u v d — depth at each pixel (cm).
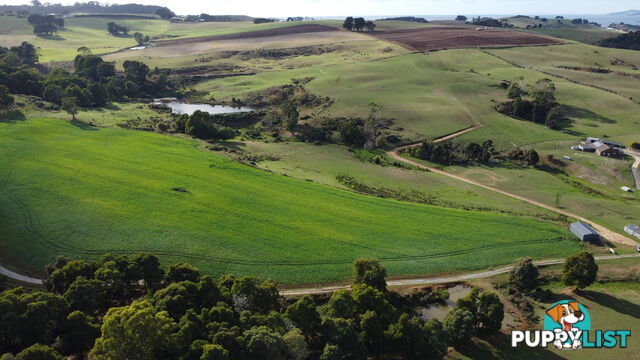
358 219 8575
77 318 4747
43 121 12962
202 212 8444
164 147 11731
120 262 6097
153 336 4288
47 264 6731
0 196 8425
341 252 7475
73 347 4744
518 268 6731
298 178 10575
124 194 8906
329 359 4644
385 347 5316
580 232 8250
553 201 10425
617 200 10862
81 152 10906
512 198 10600
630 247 8062
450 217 8838
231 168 10588
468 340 5475
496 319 5616
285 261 7169
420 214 8912
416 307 6375
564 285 6881
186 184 9544
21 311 4731
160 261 6981
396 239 7938
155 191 9125
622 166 12619
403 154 13988
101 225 7788
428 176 11988
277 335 4634
